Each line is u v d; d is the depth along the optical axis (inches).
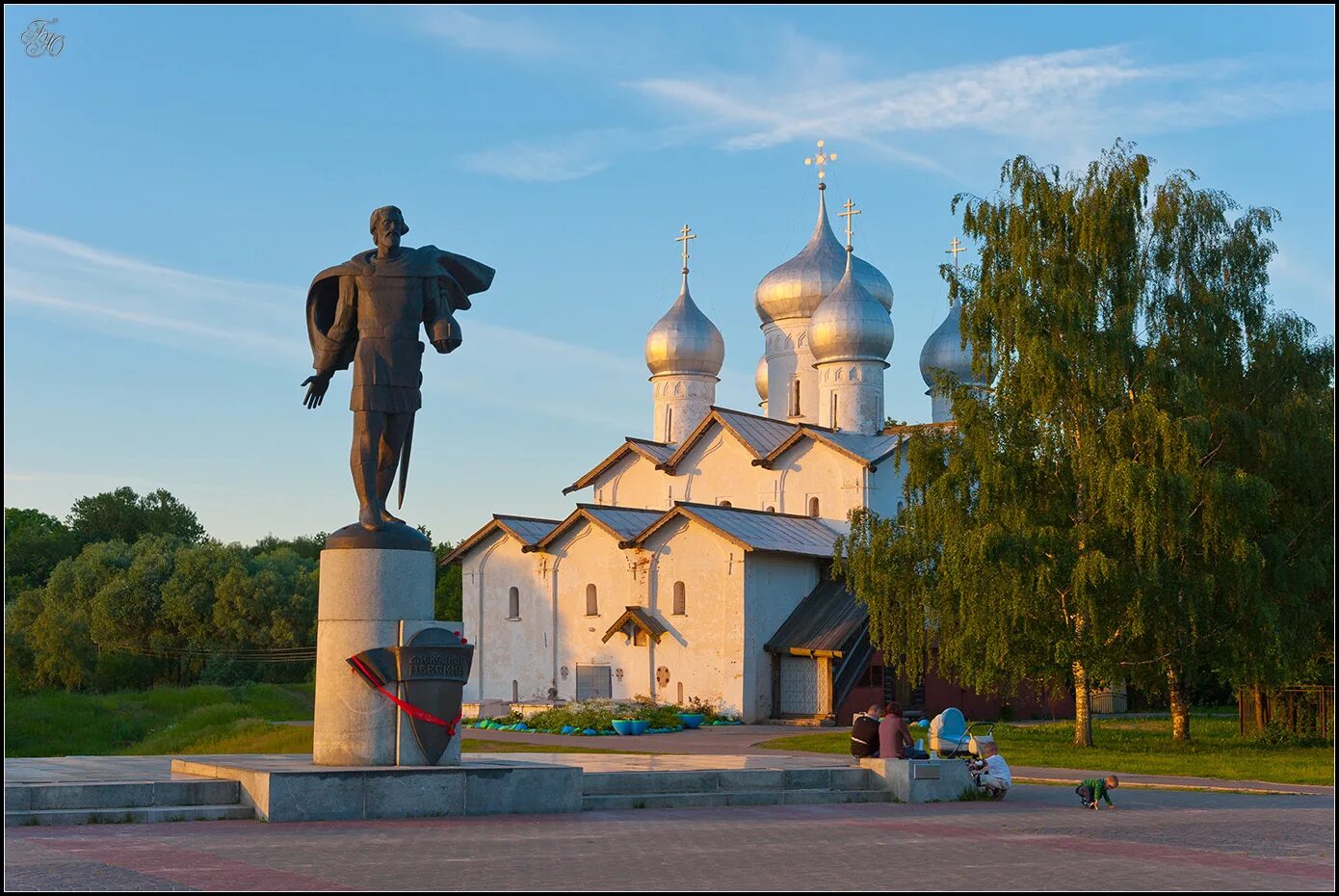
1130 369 1470.2
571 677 2303.2
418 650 735.1
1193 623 1373.0
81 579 3491.6
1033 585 1390.3
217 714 2564.0
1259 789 1037.8
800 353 2699.3
